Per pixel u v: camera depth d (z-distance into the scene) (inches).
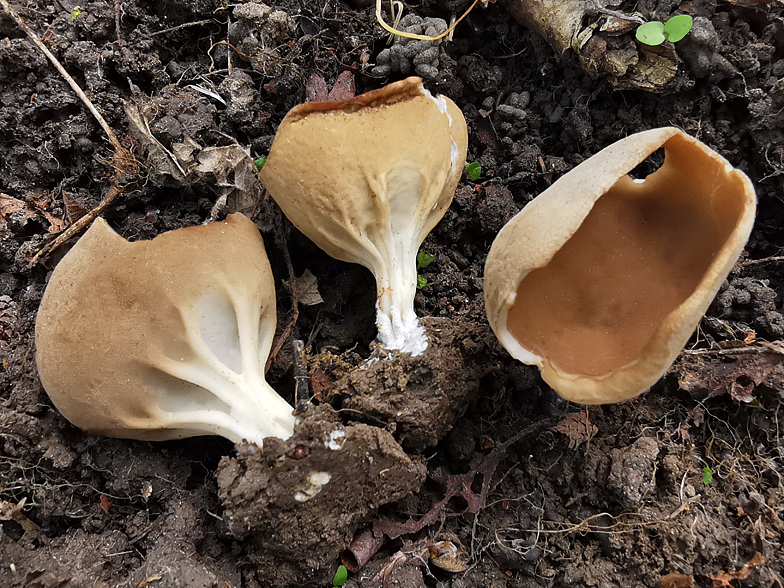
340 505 4.3
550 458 5.0
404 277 5.0
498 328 4.2
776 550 4.5
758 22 5.6
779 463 4.9
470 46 6.4
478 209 5.9
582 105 6.0
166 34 6.1
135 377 4.3
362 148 4.5
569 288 4.6
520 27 6.2
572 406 5.2
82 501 4.8
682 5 5.5
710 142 5.8
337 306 5.7
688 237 4.5
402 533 4.7
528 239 3.8
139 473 4.8
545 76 6.2
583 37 5.5
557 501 4.9
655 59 5.5
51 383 4.3
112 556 4.5
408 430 4.6
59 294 4.3
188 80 6.0
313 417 4.2
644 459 4.7
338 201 4.5
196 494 4.8
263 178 4.8
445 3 6.1
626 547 4.6
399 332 4.8
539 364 4.2
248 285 4.6
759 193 5.8
